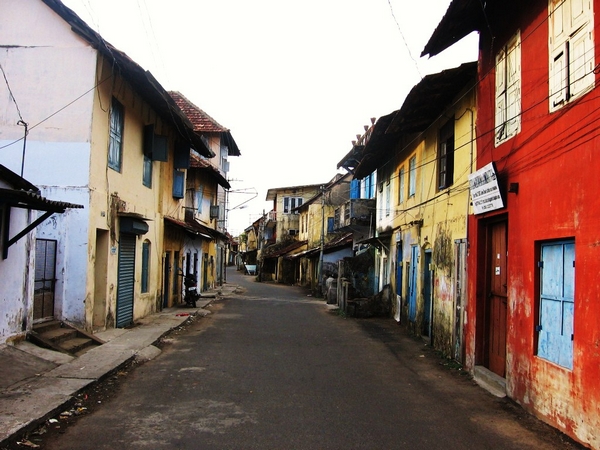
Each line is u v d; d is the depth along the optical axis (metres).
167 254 19.30
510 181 7.50
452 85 9.98
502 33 8.05
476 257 8.94
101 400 6.79
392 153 17.33
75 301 10.75
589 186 5.40
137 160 14.32
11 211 8.19
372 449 5.22
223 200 35.41
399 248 16.48
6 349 7.97
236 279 53.16
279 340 12.48
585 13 5.68
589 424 5.23
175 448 5.09
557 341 6.08
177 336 12.72
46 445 5.09
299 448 5.18
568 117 5.88
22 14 11.03
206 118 29.61
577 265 5.59
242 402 6.82
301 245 45.69
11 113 10.86
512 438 5.66
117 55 11.05
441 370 9.29
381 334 13.86
